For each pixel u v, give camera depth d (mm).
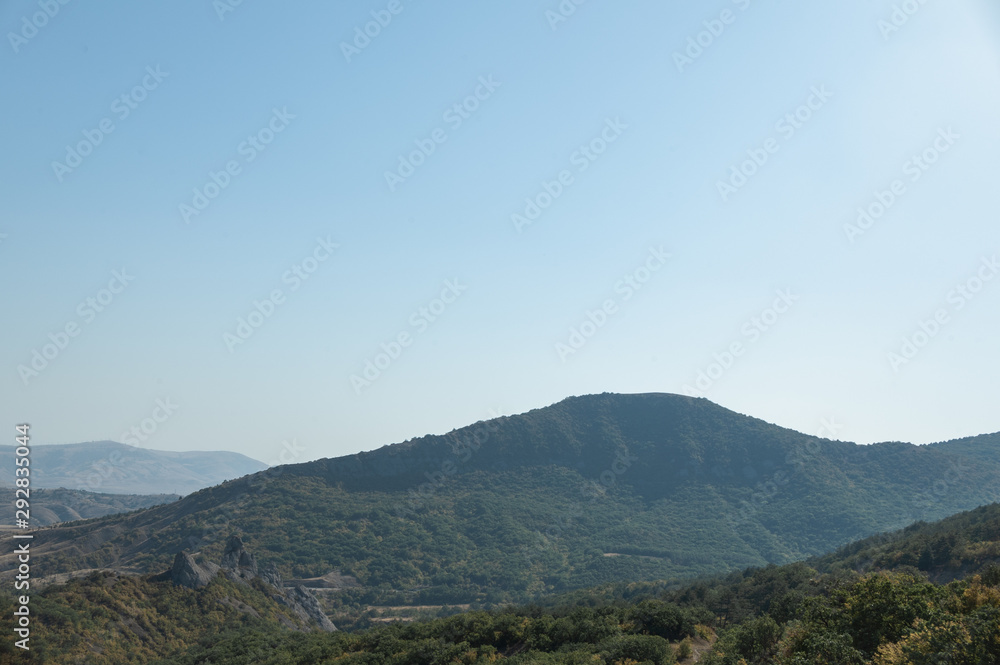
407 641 80812
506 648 75625
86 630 89562
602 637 69562
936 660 31281
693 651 66750
